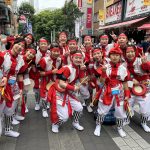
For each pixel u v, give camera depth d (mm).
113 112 5590
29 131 5367
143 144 4816
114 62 4984
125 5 19688
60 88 5102
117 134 5250
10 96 4738
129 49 5316
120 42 5457
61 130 5441
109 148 4648
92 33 35625
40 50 6074
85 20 36938
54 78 6047
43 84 6035
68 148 4648
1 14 19219
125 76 4988
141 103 5398
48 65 5953
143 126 5527
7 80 4703
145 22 15062
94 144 4809
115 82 4996
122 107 5070
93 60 6113
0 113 4648
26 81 5961
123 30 18625
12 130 5336
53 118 5160
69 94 5285
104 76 4977
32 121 5922
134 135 5215
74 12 33781
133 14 18031
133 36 16297
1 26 20484
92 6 35844
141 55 5395
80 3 37219
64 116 5117
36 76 6293
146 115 5414
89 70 6254
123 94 5109
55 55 6020
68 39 6516
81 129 5434
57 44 6172
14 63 4723
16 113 5836
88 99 6594
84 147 4688
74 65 5164
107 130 5445
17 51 4750
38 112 6535
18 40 4879
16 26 28625
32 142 4867
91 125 5734
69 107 5195
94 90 6566
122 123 5176
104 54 6395
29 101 7461
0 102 4578
